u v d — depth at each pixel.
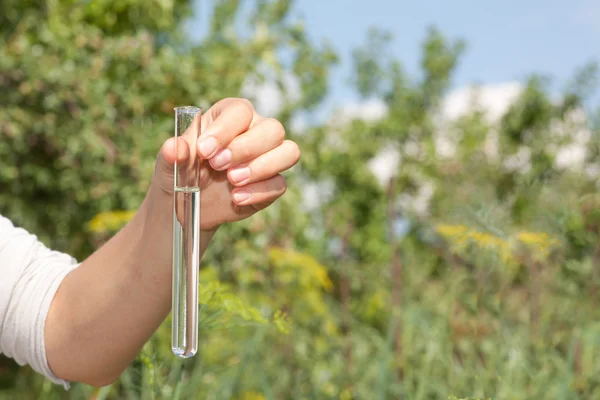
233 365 1.96
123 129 3.36
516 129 6.70
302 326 2.91
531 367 2.07
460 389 1.86
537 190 2.10
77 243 3.46
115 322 1.09
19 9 3.64
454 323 2.04
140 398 1.67
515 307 2.28
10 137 3.21
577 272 2.30
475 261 1.83
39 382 3.18
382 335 3.23
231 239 3.12
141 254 1.06
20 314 1.12
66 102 3.24
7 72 3.16
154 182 1.04
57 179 3.38
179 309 0.90
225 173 1.00
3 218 1.21
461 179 4.04
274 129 0.93
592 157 6.20
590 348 2.22
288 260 2.96
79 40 3.38
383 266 4.11
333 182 5.59
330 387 2.41
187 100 3.53
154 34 3.97
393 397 2.20
